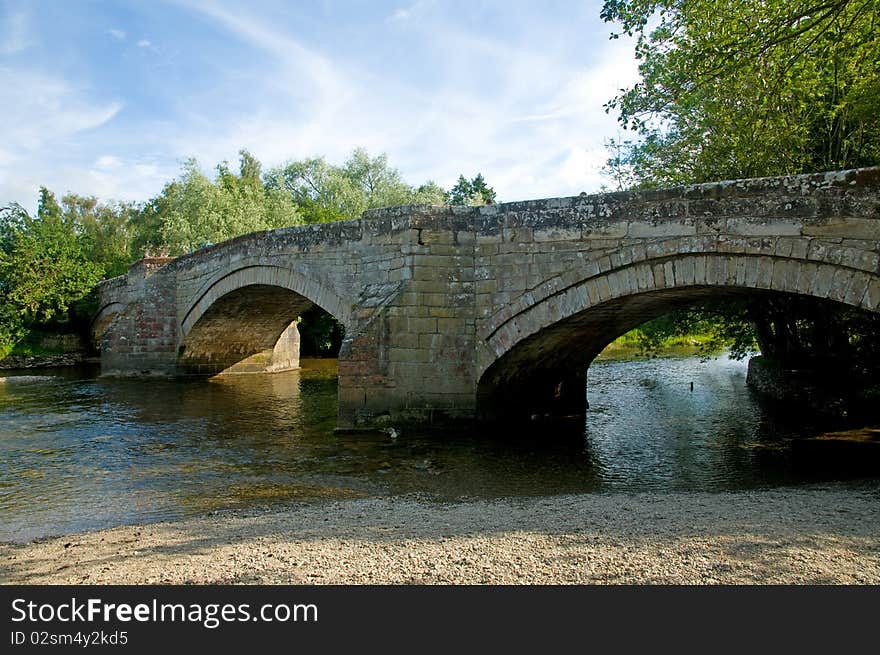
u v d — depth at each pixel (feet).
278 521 27.35
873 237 31.65
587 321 47.16
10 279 122.21
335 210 161.89
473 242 47.80
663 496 30.01
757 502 27.48
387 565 20.17
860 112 45.19
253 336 98.32
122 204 233.55
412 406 47.91
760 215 35.19
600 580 18.28
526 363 50.83
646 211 39.63
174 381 89.56
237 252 76.43
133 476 38.32
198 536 25.40
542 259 44.37
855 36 39.32
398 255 49.21
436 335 47.91
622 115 45.60
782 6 38.50
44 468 40.45
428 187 183.73
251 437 49.29
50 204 229.86
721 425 53.78
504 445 45.03
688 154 61.00
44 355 119.55
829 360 57.67
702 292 41.04
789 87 42.52
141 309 93.40
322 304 63.10
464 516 26.81
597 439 47.88
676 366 106.73
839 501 27.17
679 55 44.34
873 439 47.11
